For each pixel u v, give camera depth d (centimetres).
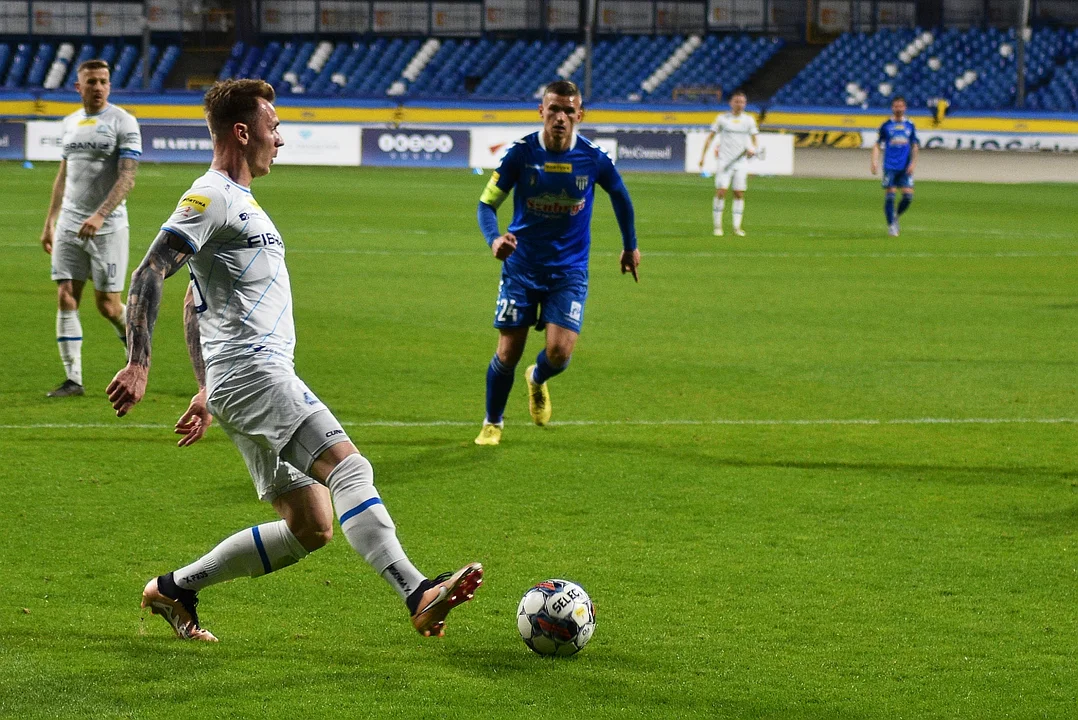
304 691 1109
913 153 5800
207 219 1109
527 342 3162
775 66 12688
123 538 1580
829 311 3703
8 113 11688
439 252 5034
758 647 1243
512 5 13662
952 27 13175
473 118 11156
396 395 2506
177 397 2462
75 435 2138
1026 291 4159
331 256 4844
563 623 1194
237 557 1195
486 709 1076
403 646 1231
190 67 13588
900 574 1486
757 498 1819
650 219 6638
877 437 2209
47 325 3272
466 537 1609
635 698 1108
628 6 13638
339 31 13888
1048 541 1630
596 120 11138
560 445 2128
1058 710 1097
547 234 2061
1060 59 12031
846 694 1126
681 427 2269
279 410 1125
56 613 1307
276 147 1179
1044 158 10106
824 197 8306
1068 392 2625
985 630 1300
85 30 13912
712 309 3716
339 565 1489
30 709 1054
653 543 1596
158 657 1184
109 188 2428
